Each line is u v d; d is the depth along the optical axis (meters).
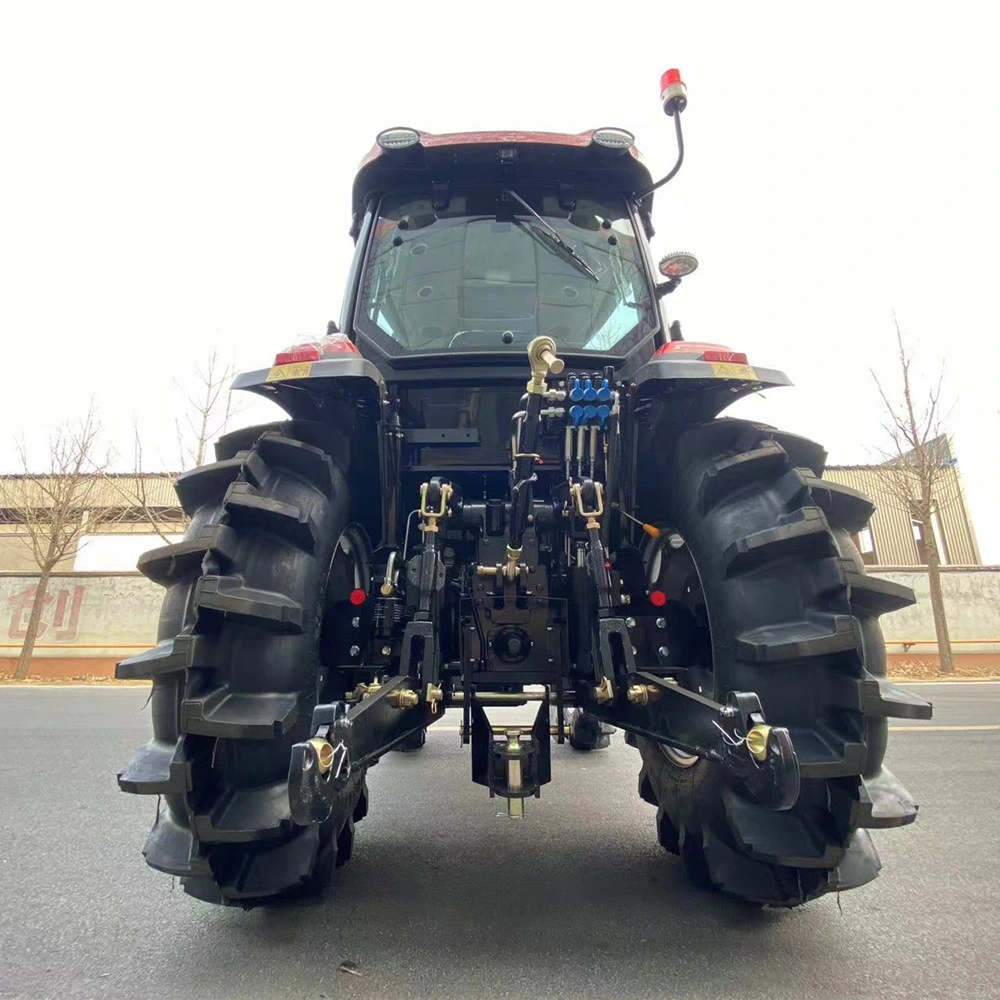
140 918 2.34
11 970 1.99
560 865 2.85
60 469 15.54
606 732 5.53
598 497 2.38
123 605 15.26
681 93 2.82
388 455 2.62
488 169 3.25
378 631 2.53
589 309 3.12
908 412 14.82
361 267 3.16
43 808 3.78
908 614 15.30
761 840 2.01
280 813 1.88
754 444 2.41
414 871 2.78
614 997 1.82
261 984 1.90
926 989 1.87
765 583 2.12
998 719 7.41
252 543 2.06
